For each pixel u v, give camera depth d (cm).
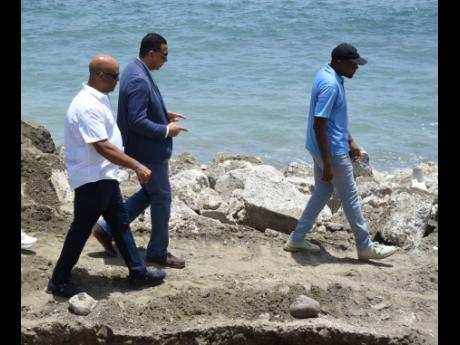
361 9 2970
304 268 626
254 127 1461
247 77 1895
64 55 2142
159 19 2731
